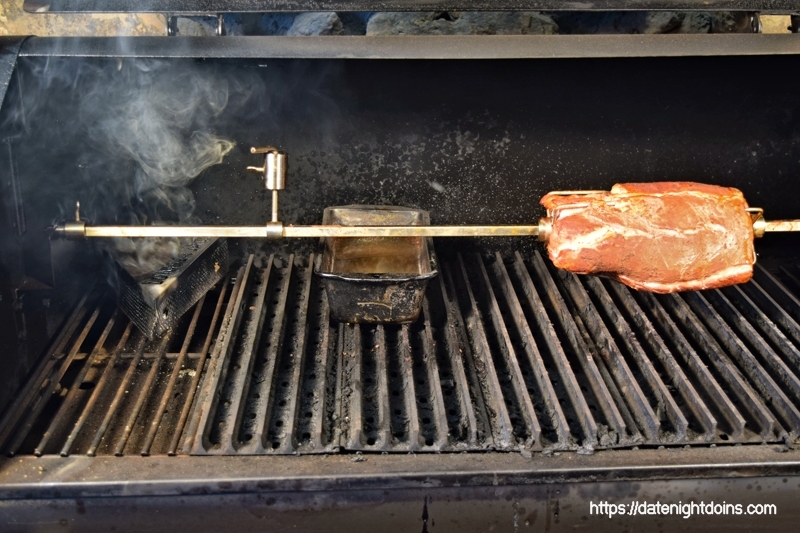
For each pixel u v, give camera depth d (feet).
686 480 1.92
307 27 2.91
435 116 2.78
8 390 2.15
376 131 2.81
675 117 2.81
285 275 2.77
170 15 2.30
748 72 2.62
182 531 1.89
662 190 2.13
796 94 2.76
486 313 2.59
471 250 3.01
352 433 1.96
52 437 2.04
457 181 2.91
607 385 2.20
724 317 2.57
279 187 2.08
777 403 2.14
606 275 2.20
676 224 2.04
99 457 1.90
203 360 2.33
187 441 1.94
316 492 1.87
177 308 2.48
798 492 1.96
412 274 2.31
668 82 2.70
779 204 2.98
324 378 2.19
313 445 1.93
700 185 2.17
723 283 2.12
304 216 2.93
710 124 2.84
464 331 2.47
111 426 2.09
